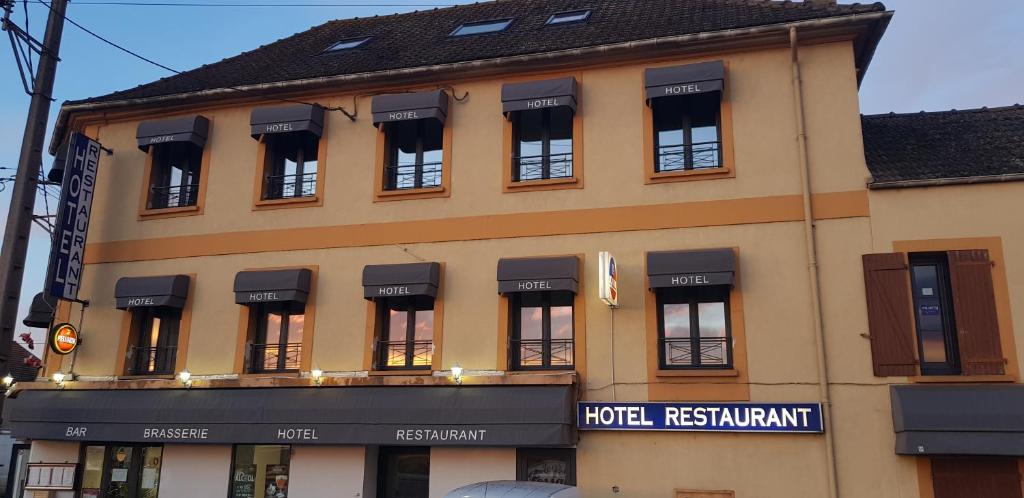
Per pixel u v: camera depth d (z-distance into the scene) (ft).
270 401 40.50
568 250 39.93
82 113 49.47
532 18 50.78
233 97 46.83
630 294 38.55
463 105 43.47
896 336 34.81
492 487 29.40
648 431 36.70
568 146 42.01
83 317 46.42
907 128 42.34
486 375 38.27
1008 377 33.32
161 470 42.63
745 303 37.09
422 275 40.16
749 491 35.09
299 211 44.50
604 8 49.49
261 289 42.29
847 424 34.63
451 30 51.83
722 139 39.37
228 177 46.21
